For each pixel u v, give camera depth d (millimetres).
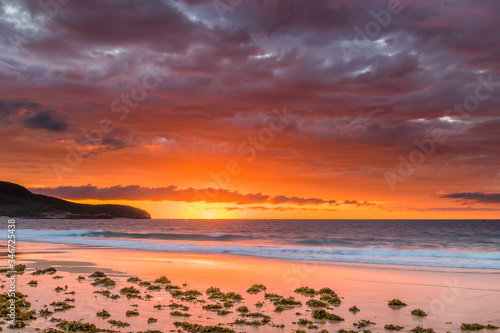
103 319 9391
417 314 10641
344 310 11062
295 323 9508
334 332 8805
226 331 8594
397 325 9562
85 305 10844
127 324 8938
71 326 8469
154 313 10094
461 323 9797
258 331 8750
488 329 9242
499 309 11273
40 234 55969
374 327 9359
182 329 8656
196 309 10664
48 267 18938
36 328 8414
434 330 9203
